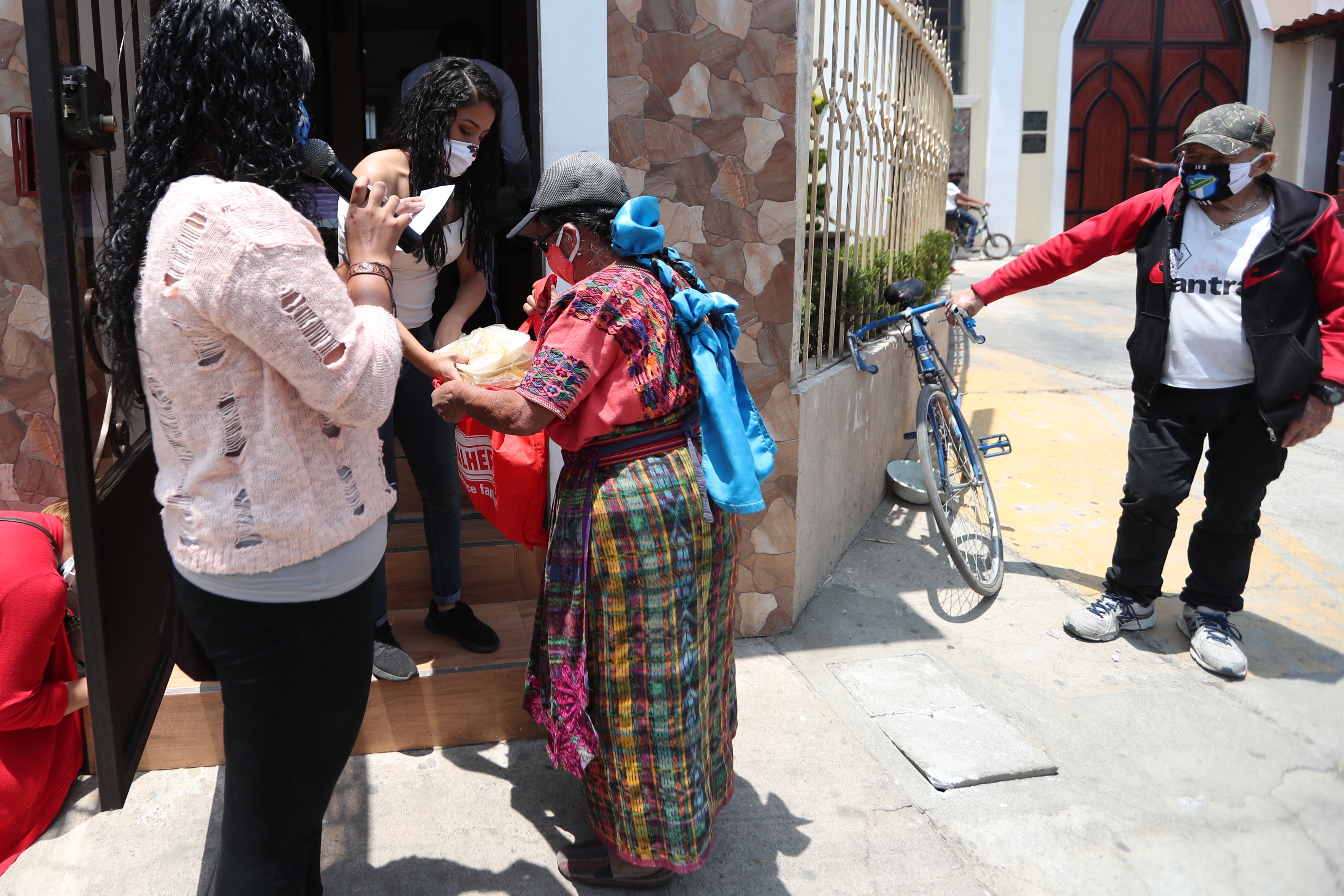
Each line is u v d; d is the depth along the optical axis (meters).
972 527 4.34
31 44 1.54
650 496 2.04
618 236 2.07
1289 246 3.14
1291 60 15.58
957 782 2.71
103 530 1.72
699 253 3.23
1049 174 15.80
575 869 2.33
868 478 4.61
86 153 1.81
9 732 2.37
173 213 1.42
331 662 1.67
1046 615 3.83
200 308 1.39
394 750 2.83
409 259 2.51
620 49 3.03
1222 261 3.24
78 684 2.43
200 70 1.46
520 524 2.46
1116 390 6.87
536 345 2.18
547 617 2.16
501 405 1.97
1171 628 3.74
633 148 3.11
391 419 2.72
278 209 1.45
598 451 2.07
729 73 3.11
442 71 2.41
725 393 2.08
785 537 3.51
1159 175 16.02
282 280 1.40
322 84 6.57
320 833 1.99
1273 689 3.30
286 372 1.45
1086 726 3.06
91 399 1.87
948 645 3.56
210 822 2.51
